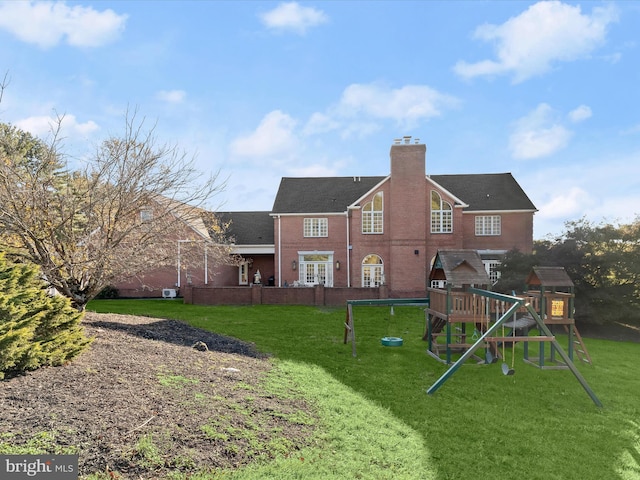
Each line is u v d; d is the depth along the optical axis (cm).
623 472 517
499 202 2966
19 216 974
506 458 541
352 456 496
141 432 454
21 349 548
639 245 1705
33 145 1167
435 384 810
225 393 639
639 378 979
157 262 1205
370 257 2809
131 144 1125
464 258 1136
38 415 450
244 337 1303
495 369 1030
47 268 1048
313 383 805
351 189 3228
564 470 517
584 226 1834
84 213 1109
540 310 1120
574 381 938
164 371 698
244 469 423
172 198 1235
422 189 2683
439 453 543
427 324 1305
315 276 3008
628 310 1609
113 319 1348
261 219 3506
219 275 3097
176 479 386
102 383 582
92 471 373
